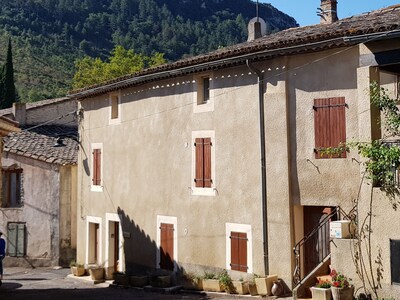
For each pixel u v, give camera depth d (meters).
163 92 18.59
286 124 14.56
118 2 153.88
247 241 15.44
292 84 14.59
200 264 16.89
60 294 17.02
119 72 50.91
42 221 26.08
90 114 22.77
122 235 20.41
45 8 131.25
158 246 18.52
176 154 17.94
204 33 141.88
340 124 13.70
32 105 32.47
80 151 23.41
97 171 22.08
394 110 11.84
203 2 187.75
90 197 22.52
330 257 13.47
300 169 14.34
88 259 22.41
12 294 16.89
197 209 17.05
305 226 14.70
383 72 12.88
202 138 16.98
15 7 127.06
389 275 11.59
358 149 12.25
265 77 15.12
